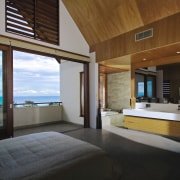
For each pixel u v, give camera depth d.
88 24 4.56
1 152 1.60
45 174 1.18
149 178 2.03
